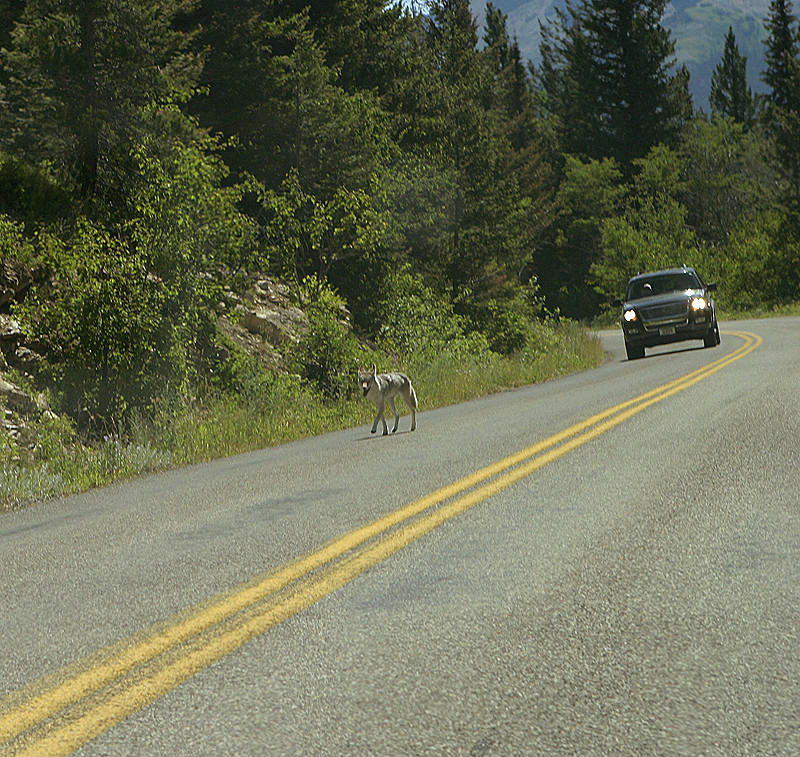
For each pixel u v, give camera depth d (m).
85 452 11.76
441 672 3.38
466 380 20.22
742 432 9.02
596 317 75.19
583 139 84.88
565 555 4.99
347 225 23.28
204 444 12.68
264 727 2.98
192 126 19.55
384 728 2.92
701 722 2.85
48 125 18.27
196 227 16.09
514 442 9.62
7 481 9.78
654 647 3.53
